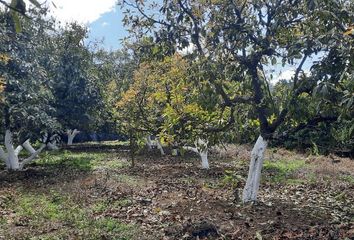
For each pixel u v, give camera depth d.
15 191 12.12
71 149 28.44
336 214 9.00
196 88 9.02
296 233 7.39
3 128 17.31
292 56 7.56
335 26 7.55
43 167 18.09
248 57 8.67
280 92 9.37
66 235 7.59
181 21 9.02
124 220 8.59
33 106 15.98
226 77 8.82
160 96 10.23
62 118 22.83
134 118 12.89
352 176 15.70
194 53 8.78
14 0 2.67
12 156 17.16
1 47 15.48
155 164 19.31
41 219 8.83
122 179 14.17
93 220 8.53
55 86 22.06
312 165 18.33
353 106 6.54
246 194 9.99
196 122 9.66
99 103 24.34
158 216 8.83
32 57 17.34
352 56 6.61
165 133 10.27
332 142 9.55
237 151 23.25
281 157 21.28
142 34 9.78
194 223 7.83
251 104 9.30
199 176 15.25
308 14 8.00
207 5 8.83
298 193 11.86
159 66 12.57
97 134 40.44
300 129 9.16
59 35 22.95
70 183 13.30
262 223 8.00
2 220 8.77
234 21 8.73
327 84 6.48
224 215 8.69
